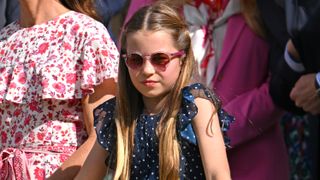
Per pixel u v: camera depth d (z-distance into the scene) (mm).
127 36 9328
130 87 9523
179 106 9211
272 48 13141
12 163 10430
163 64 9195
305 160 15367
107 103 9781
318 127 14656
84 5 11156
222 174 8867
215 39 13586
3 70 10719
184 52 9336
